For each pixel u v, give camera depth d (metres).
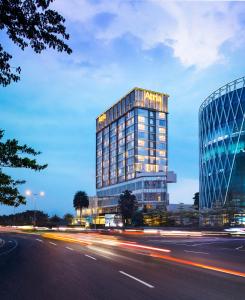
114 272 16.47
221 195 98.81
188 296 11.05
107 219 140.00
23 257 24.39
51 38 9.35
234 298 10.79
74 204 151.12
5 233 77.38
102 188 190.75
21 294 11.50
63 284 13.30
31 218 153.00
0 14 8.80
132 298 10.78
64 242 42.53
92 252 27.97
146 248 32.16
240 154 94.00
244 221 86.00
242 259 22.66
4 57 9.52
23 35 9.23
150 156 164.25
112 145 186.25
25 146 25.75
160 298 10.77
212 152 105.56
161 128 169.25
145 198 145.62
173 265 19.22
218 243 41.34
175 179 152.62
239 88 98.38
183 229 83.75
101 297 10.95
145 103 167.25
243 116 95.19
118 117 179.38
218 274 15.81
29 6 8.87
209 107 109.88
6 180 28.66
